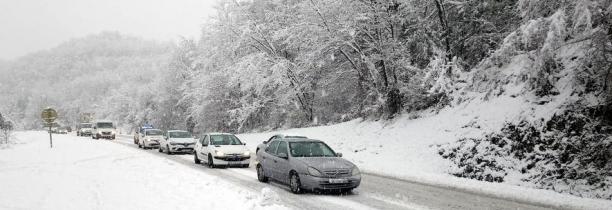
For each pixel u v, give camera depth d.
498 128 17.17
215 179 13.92
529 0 14.88
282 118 39.81
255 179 15.40
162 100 57.69
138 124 70.31
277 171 13.48
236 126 44.66
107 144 33.72
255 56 35.41
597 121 14.38
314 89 36.41
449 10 25.27
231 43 40.50
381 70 27.44
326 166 12.05
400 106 25.75
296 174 12.39
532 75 16.78
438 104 23.14
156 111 60.09
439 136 19.88
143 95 68.75
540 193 12.04
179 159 23.22
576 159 13.89
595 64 13.69
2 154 23.97
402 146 20.98
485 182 14.00
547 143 14.99
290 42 33.03
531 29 14.14
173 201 10.33
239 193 11.39
